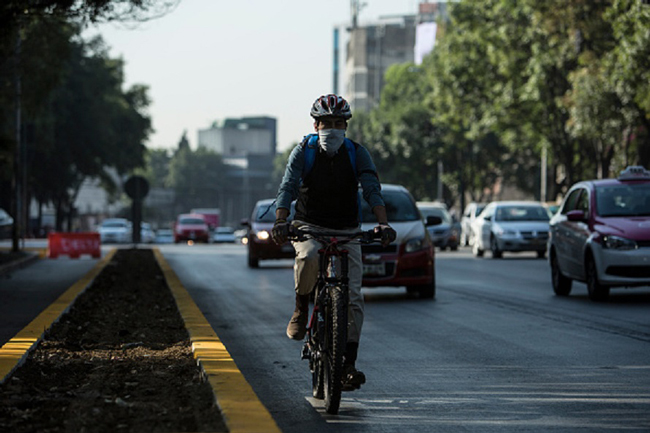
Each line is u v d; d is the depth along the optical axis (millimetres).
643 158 113312
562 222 41781
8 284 47406
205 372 17938
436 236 98188
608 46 105062
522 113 129375
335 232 16359
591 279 38500
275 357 23359
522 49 124062
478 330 28906
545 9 108312
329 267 16312
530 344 25672
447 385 19344
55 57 64500
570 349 24641
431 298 40250
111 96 181000
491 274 57375
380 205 16281
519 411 16625
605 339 26609
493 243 81188
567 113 123500
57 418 14672
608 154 119812
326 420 15883
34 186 178125
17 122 81750
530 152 190375
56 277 53375
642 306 36281
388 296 41625
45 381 18250
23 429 13891
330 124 16344
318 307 16359
